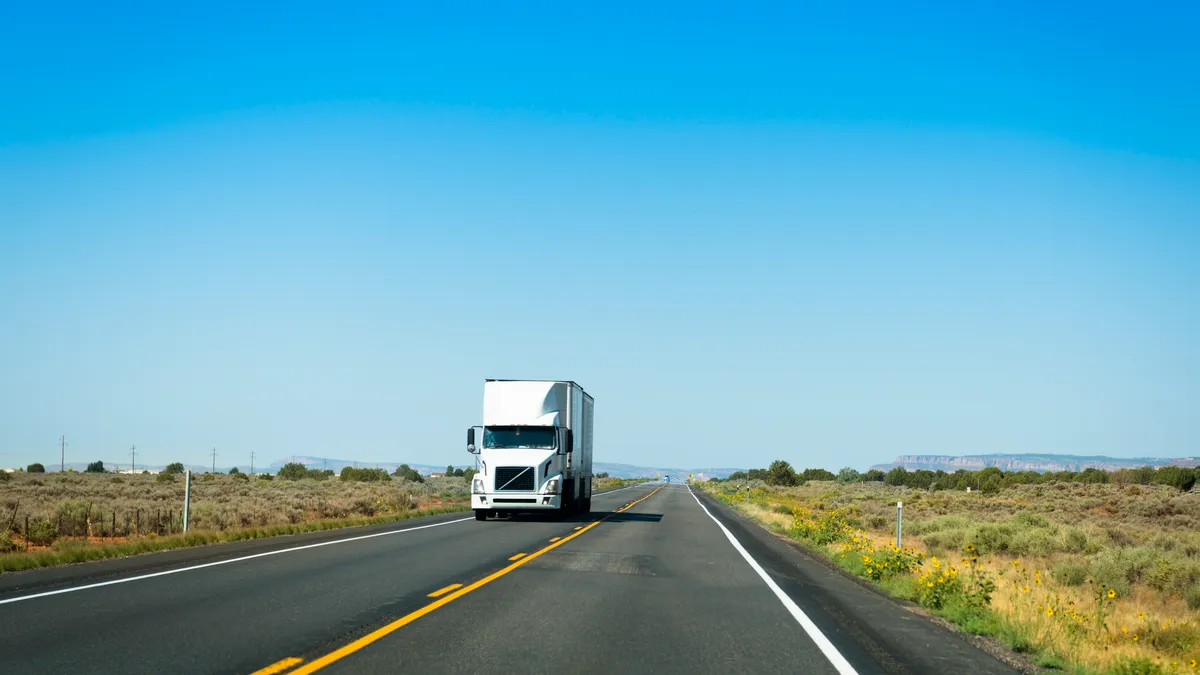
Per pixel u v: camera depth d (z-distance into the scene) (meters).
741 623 11.67
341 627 10.42
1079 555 25.73
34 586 13.16
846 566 20.02
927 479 125.31
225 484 63.25
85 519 25.03
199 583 13.95
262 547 20.56
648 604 13.11
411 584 14.45
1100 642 11.70
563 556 19.94
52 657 8.43
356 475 97.38
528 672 8.42
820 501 72.19
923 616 13.16
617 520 35.25
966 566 21.69
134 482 60.38
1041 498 72.44
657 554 21.30
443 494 61.38
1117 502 60.34
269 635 9.79
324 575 15.41
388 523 31.30
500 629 10.60
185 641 9.33
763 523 38.34
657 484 143.62
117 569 15.51
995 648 10.77
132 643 9.16
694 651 9.70
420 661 8.72
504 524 31.05
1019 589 15.71
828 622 12.01
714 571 17.98
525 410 33.78
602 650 9.58
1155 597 18.98
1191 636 12.91
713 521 37.16
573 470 36.47
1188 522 45.44
